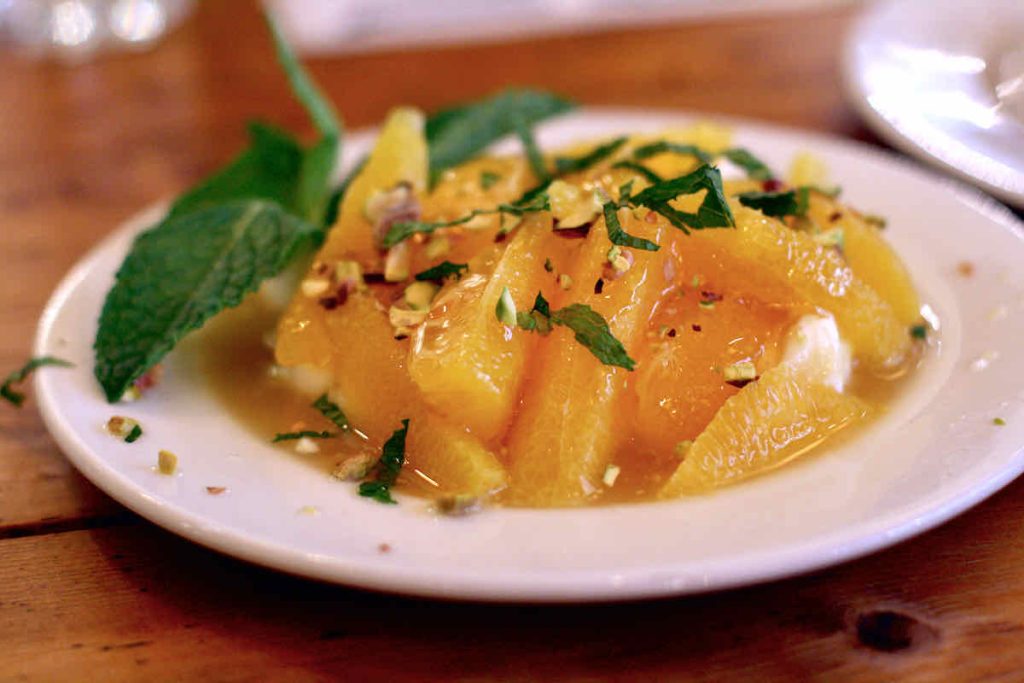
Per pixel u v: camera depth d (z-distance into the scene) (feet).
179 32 2.09
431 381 1.05
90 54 2.00
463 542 0.97
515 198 1.22
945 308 1.19
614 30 1.99
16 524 1.07
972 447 1.02
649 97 1.73
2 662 0.97
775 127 1.63
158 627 0.99
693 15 2.03
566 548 0.96
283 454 1.09
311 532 0.98
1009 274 1.20
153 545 1.05
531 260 1.10
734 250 1.11
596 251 1.09
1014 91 1.42
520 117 1.39
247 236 1.19
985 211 1.27
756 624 0.97
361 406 1.12
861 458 1.04
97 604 1.00
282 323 1.18
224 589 1.01
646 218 1.10
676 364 1.09
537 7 2.11
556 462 1.04
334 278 1.19
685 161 1.27
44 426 1.16
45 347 1.17
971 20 1.53
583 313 1.06
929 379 1.12
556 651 0.96
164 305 1.15
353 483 1.05
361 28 2.05
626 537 0.97
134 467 1.04
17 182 1.60
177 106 1.78
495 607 0.99
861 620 0.97
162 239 1.19
